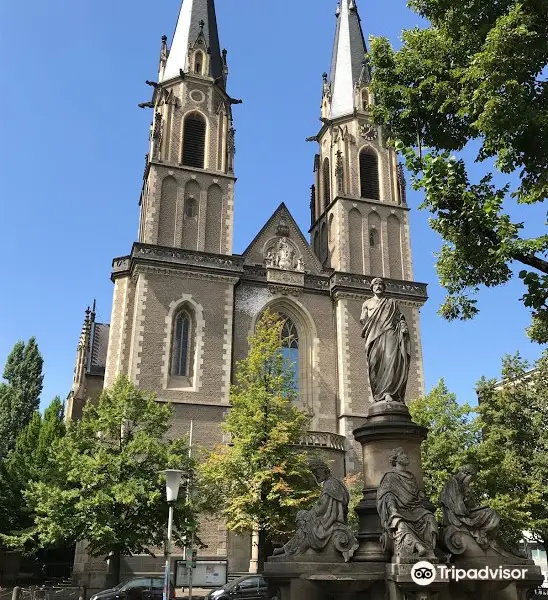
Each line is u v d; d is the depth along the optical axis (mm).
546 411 38594
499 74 14875
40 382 68312
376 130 55000
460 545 12305
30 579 46312
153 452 30875
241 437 33438
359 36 60688
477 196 15969
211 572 31297
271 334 37188
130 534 28969
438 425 35938
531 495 33406
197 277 43906
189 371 41938
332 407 44719
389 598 11477
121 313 44062
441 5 17344
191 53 52250
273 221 49344
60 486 30844
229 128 50750
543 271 15070
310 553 12469
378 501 12617
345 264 49000
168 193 46875
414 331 48062
